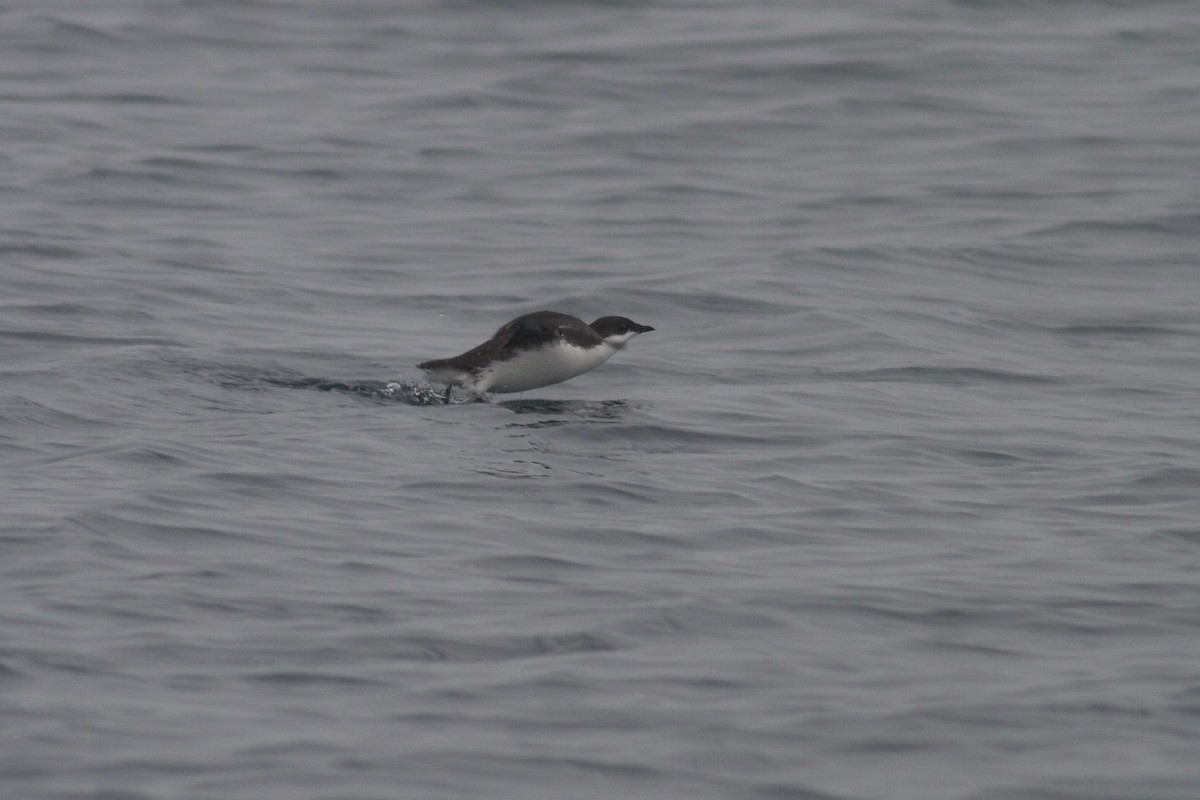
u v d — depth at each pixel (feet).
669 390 94.63
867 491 75.51
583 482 75.31
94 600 58.13
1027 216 138.62
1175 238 134.00
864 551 67.05
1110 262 128.26
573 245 129.90
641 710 50.85
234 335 102.68
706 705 51.31
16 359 94.38
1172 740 49.55
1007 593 61.87
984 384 97.40
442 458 78.74
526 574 63.05
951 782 46.85
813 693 52.42
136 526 66.33
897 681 53.57
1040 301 118.11
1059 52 192.95
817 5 214.90
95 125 162.40
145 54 192.13
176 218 134.72
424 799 45.03
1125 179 149.28
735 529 69.46
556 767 47.01
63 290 110.52
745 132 165.17
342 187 146.30
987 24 204.13
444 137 162.40
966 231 134.41
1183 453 82.64
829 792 46.21
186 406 87.10
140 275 116.16
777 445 83.30
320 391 91.91
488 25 205.67
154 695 50.75
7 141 155.02
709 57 188.75
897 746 48.85
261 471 74.79
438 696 51.42
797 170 153.17
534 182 148.97
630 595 60.80
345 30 203.72
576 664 54.24
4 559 61.82
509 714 50.31
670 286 117.50
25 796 44.32
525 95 177.06
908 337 106.93
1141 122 167.22
